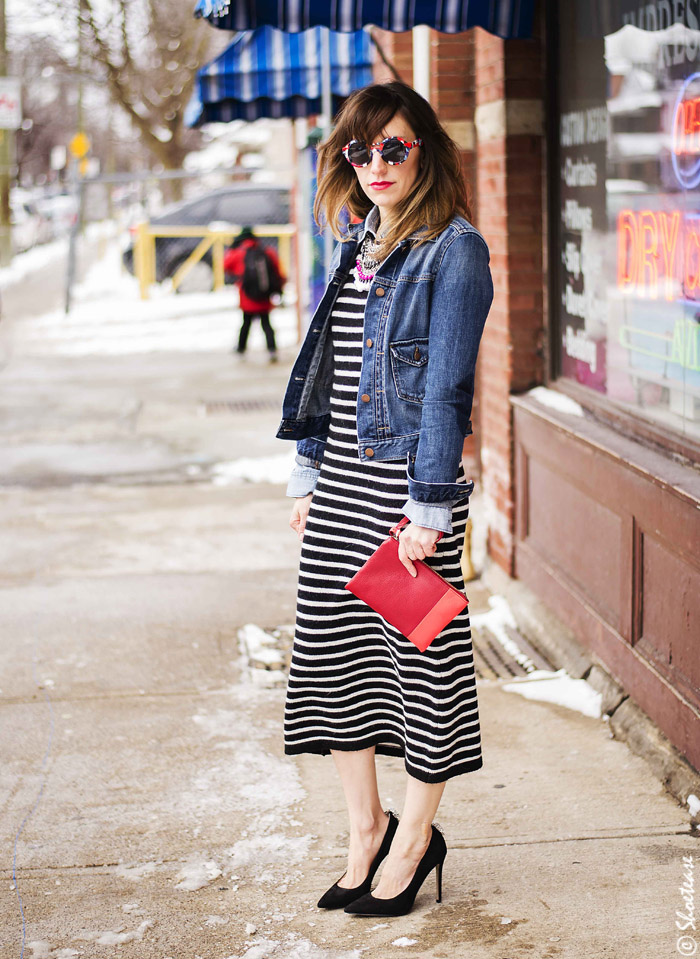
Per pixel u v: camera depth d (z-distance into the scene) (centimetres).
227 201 2091
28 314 1830
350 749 277
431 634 252
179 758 372
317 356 275
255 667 450
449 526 250
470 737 268
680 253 358
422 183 259
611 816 324
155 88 2823
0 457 849
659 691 356
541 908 279
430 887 291
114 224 4038
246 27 427
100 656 466
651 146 379
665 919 272
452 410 249
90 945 269
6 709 414
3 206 2733
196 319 1758
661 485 343
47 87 4412
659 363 379
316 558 270
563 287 481
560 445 446
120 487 765
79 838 321
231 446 884
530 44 482
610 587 402
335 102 873
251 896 289
